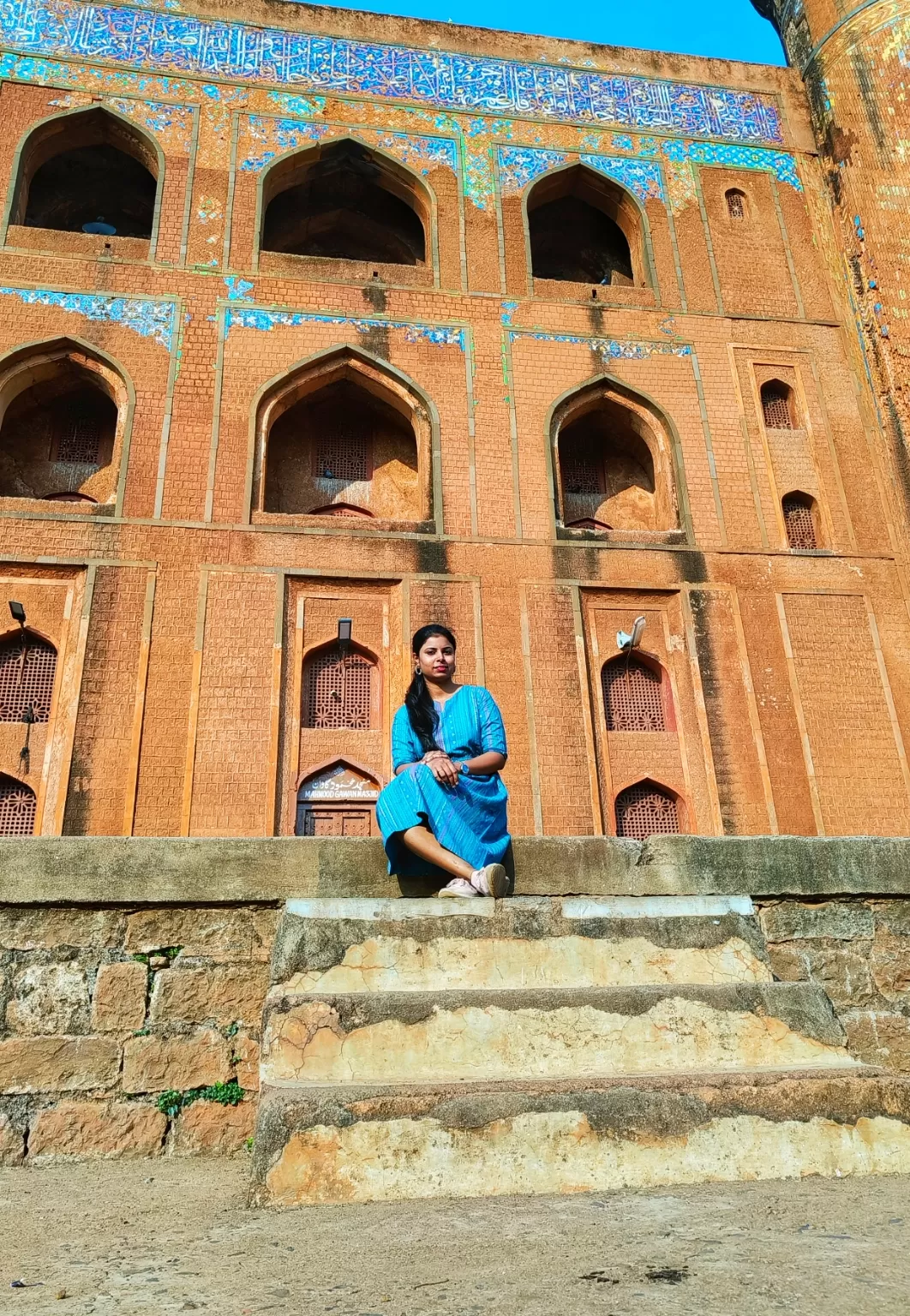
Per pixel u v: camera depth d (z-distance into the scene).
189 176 10.99
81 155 11.92
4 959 2.58
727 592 10.09
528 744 9.18
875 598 10.27
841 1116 1.84
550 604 9.75
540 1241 1.38
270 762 8.65
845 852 3.05
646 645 9.89
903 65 12.42
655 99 12.80
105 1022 2.57
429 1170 1.70
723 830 9.15
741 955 2.44
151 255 10.48
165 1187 2.06
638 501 11.32
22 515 9.08
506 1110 1.75
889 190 11.94
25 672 8.84
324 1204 1.67
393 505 10.88
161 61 11.53
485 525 9.98
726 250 11.95
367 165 11.86
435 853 2.64
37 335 9.88
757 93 13.08
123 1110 2.49
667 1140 1.76
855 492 10.80
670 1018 2.15
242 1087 2.56
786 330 11.59
